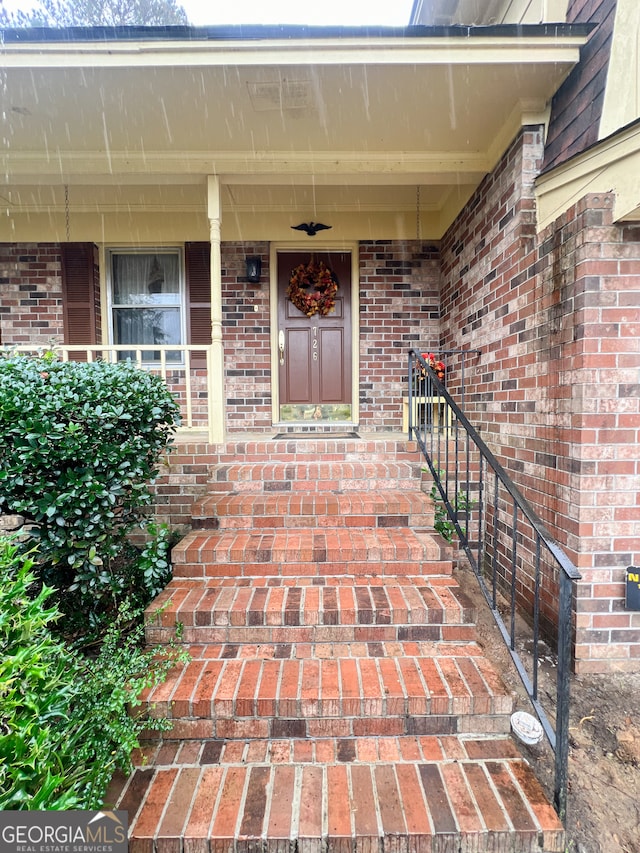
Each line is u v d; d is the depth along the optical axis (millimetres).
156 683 1734
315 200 4383
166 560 2645
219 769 1605
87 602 2322
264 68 2529
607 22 2254
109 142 3246
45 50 2477
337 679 1826
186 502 3246
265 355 4707
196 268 4648
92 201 4348
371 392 4738
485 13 3660
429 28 2420
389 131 3127
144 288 4812
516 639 2471
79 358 4590
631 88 2158
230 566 2443
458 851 1375
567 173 2430
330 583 2365
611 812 1523
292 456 3316
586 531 2242
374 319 4695
